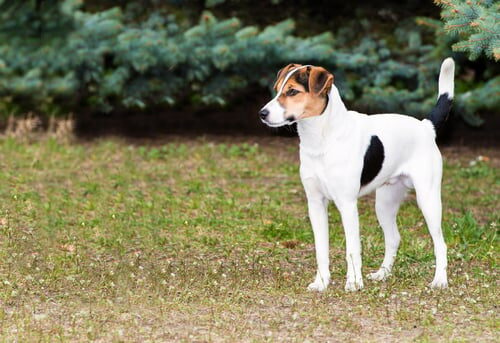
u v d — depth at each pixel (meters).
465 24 9.99
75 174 14.15
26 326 7.13
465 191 13.21
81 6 17.16
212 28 15.91
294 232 10.89
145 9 17.20
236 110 19.61
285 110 7.84
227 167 14.91
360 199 12.73
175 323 7.36
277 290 8.49
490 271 9.34
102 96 17.08
